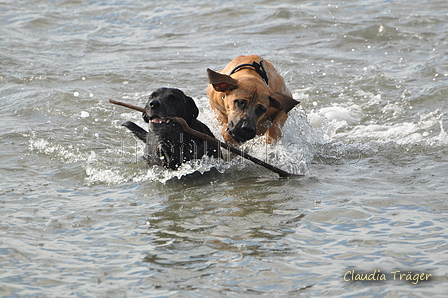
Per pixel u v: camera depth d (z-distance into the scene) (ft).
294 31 63.87
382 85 46.93
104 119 39.96
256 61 34.78
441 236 21.74
